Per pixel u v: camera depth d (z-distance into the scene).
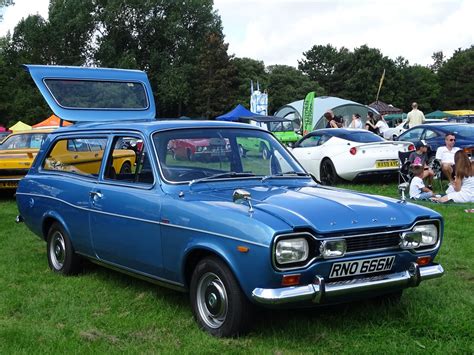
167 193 4.64
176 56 64.38
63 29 62.12
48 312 4.96
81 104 6.78
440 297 5.07
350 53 88.00
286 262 3.80
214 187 4.77
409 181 11.41
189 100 64.69
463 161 10.19
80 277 5.98
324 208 4.17
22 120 59.75
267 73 78.75
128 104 7.10
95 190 5.36
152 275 4.82
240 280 3.94
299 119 33.25
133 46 64.31
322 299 3.88
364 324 4.48
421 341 4.14
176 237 4.43
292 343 4.11
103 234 5.26
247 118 26.06
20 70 61.94
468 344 4.05
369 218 4.14
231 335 4.14
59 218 5.94
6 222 9.38
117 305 5.07
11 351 4.06
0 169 11.59
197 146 5.02
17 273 6.22
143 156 4.97
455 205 9.91
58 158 6.26
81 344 4.20
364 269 4.09
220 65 64.88
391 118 52.97
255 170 5.18
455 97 88.31
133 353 3.99
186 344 4.14
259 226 3.82
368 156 12.73
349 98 84.25
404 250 4.24
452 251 6.73
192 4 63.50
